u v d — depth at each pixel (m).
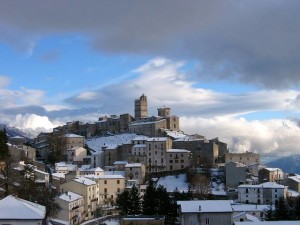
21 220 82.94
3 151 182.38
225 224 144.38
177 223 177.12
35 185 166.75
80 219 192.50
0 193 141.00
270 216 168.62
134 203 188.00
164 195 182.62
